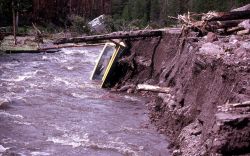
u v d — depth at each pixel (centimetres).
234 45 1280
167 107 1305
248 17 1549
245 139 807
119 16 5488
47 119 1317
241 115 830
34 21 4434
